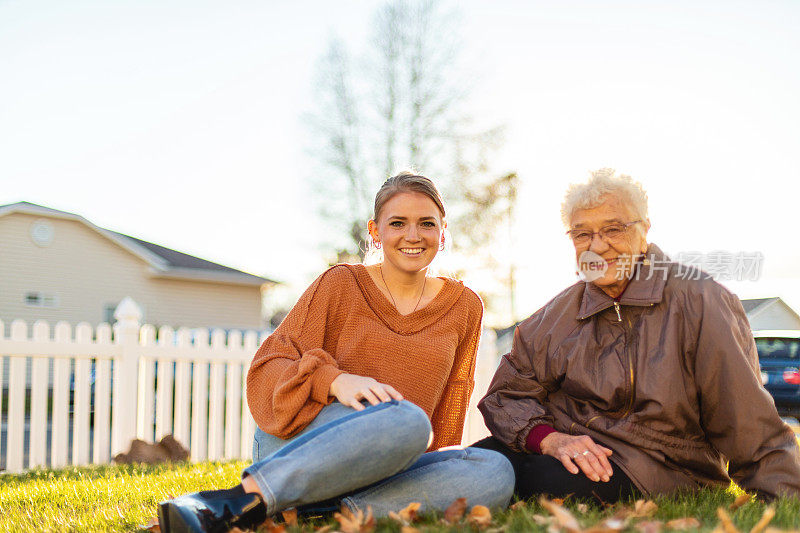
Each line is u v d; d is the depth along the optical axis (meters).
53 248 22.59
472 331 2.84
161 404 6.07
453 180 19.48
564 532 1.81
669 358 2.49
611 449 2.54
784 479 2.37
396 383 2.57
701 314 2.49
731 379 2.43
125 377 5.93
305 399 2.29
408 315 2.67
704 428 2.59
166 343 6.13
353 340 2.58
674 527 1.91
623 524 1.87
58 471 4.89
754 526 1.97
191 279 25.00
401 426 2.10
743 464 2.49
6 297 21.72
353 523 2.04
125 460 5.47
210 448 6.29
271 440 2.41
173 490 3.55
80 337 5.77
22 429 5.50
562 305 2.79
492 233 19.31
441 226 2.80
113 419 5.92
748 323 2.57
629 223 2.53
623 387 2.53
